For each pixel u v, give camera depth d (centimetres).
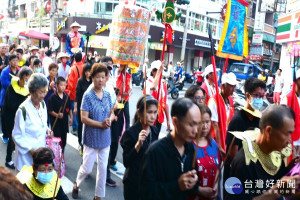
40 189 268
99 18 2550
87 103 373
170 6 403
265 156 222
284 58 1413
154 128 306
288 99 396
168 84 1449
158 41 2761
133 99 1238
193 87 370
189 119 192
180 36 2959
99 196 386
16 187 129
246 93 331
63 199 284
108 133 387
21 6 4025
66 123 498
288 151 243
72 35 899
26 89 495
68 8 2808
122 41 432
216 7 3331
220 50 408
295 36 1257
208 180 238
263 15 3306
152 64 508
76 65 655
